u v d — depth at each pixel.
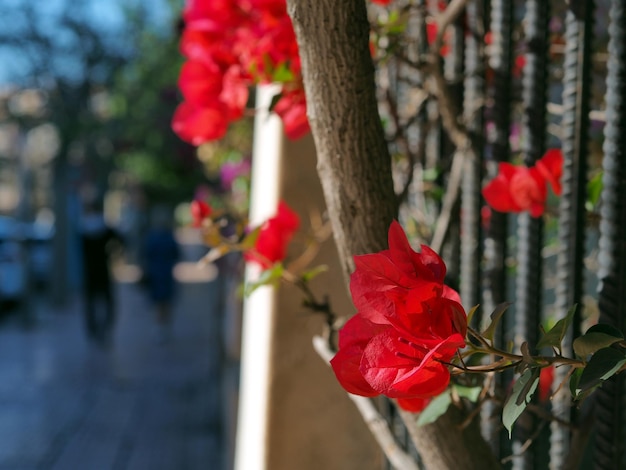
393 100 2.05
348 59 1.09
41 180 24.84
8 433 8.02
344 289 2.30
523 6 2.21
